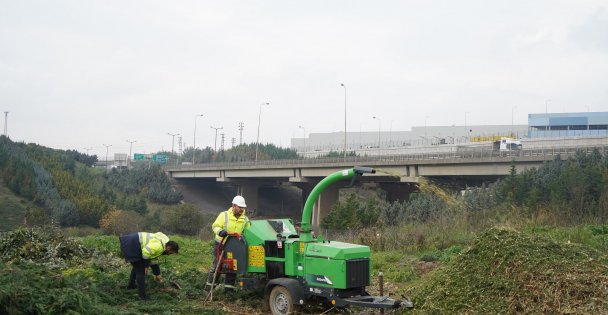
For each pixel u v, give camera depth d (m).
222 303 10.97
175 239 20.69
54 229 15.99
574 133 114.81
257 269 10.68
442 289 9.89
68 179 78.12
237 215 11.13
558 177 30.59
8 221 60.72
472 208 26.95
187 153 148.75
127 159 136.12
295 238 10.38
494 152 45.66
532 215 20.53
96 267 13.95
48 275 10.30
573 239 16.88
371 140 154.75
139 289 11.06
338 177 9.80
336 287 9.42
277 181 85.56
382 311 9.62
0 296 8.16
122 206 73.75
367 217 35.47
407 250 18.78
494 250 9.91
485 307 9.09
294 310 9.84
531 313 8.74
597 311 8.47
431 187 45.28
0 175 70.88
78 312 8.72
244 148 135.12
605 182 25.08
